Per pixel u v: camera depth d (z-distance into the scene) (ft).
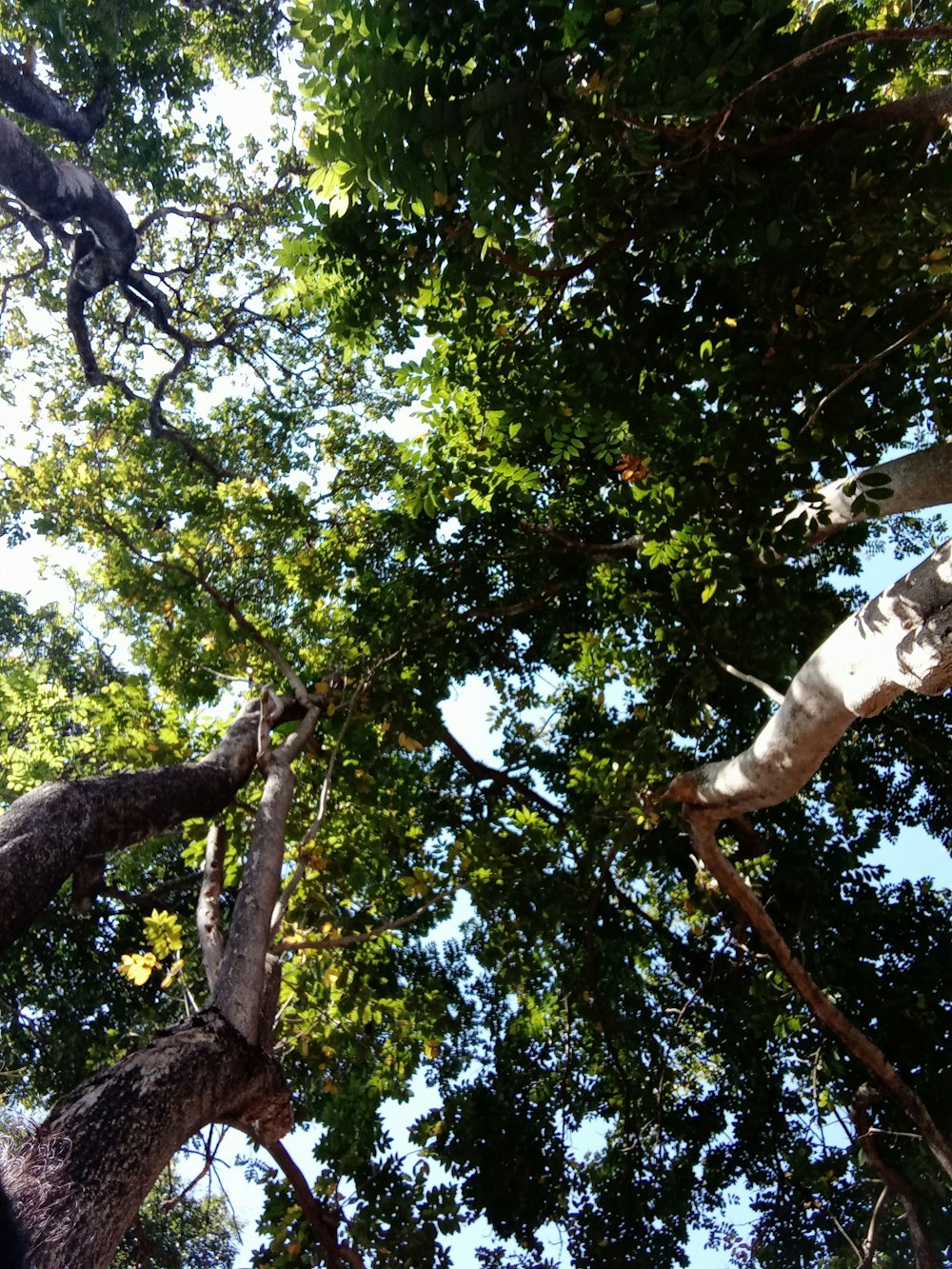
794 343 17.98
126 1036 32.71
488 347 21.34
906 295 17.75
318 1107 31.60
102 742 28.50
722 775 23.32
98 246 43.55
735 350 18.60
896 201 16.37
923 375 20.13
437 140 15.24
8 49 41.63
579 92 15.52
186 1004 20.16
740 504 19.30
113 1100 12.35
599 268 18.84
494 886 26.76
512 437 25.08
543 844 28.37
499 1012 34.60
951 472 19.62
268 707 23.30
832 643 18.62
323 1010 25.88
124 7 38.50
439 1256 23.56
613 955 33.12
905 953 33.63
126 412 43.68
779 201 16.49
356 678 28.76
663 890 36.29
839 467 18.03
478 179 15.94
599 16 14.65
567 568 32.91
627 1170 31.60
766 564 21.95
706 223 17.71
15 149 35.60
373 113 15.23
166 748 25.53
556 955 33.12
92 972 34.91
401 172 15.88
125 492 31.45
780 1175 33.14
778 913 33.99
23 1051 34.04
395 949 33.81
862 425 17.93
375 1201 23.98
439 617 29.73
